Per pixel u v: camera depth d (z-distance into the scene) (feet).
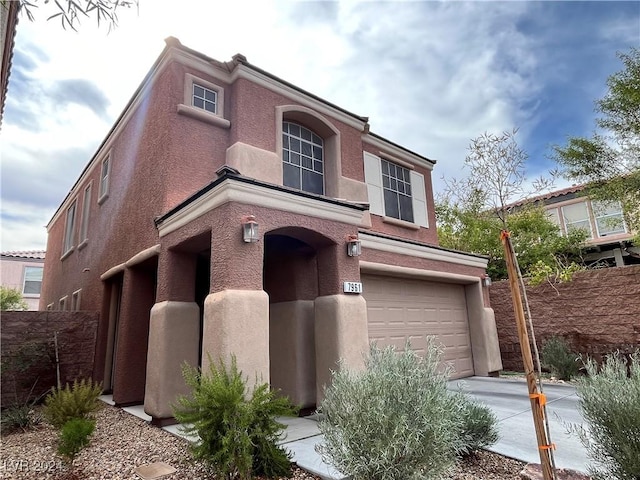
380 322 32.81
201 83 30.45
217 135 30.37
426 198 48.44
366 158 41.88
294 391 25.82
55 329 35.35
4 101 22.48
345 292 24.79
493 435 16.99
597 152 35.68
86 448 19.86
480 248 59.00
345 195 36.42
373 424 12.14
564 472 14.14
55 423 22.62
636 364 13.57
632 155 34.35
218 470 14.70
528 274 42.39
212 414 14.88
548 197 70.44
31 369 33.09
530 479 14.02
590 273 38.01
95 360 36.83
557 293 39.75
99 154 46.29
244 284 20.33
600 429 12.39
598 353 36.45
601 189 36.50
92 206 46.98
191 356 25.05
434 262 38.17
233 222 20.65
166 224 26.45
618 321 35.91
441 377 13.67
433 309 38.42
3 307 79.41
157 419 23.32
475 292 42.52
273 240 27.45
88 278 44.86
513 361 42.57
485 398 28.53
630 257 64.90
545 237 59.47
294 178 34.42
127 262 32.12
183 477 15.69
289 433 20.65
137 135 34.55
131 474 16.29
